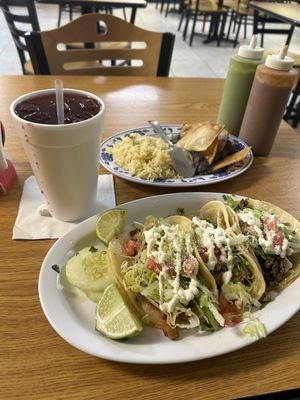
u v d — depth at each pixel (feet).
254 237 1.89
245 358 1.43
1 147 2.25
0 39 14.38
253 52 2.87
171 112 3.51
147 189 2.48
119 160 2.61
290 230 1.97
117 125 3.21
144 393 1.30
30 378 1.32
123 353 1.33
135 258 1.81
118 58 4.41
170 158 2.62
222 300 1.66
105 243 1.89
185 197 2.22
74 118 1.83
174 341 1.47
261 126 2.79
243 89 2.96
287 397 1.35
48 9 19.45
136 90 3.93
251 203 2.19
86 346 1.34
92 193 2.10
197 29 17.60
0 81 3.80
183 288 1.64
